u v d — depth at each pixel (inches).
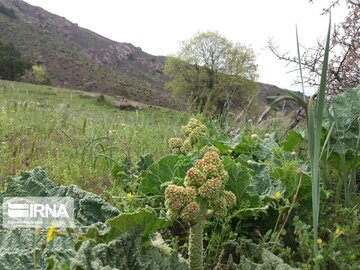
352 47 184.7
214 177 72.4
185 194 69.2
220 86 1114.7
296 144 142.3
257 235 97.7
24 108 312.3
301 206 104.3
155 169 111.7
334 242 77.4
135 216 74.5
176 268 75.3
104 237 76.6
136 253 74.4
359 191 137.2
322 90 77.9
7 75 1784.0
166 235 100.2
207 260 85.5
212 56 1312.7
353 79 183.8
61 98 1123.9
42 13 4008.4
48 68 2378.2
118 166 137.3
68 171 153.2
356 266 76.5
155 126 274.1
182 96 1339.8
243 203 94.0
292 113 217.6
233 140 153.7
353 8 184.9
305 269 73.8
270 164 112.7
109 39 4047.7
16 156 170.2
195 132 131.0
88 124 280.7
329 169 137.1
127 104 763.4
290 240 95.0
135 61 3846.0
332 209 100.8
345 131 125.6
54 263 61.3
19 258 69.7
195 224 72.0
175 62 1365.7
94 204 90.2
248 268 76.6
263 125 208.4
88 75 2391.7
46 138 223.6
